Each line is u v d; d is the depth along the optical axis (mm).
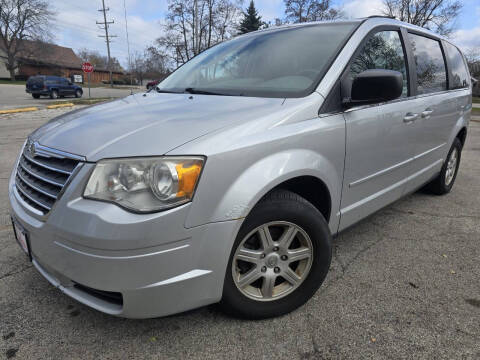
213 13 36438
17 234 2010
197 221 1572
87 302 1676
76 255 1559
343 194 2285
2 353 1766
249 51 2777
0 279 2387
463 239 3076
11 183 2186
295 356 1770
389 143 2611
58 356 1756
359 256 2762
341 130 2121
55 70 64438
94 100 21594
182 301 1645
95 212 1506
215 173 1593
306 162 1900
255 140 1724
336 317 2049
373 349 1815
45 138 1955
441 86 3553
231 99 2160
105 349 1801
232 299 1866
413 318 2045
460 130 4090
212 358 1756
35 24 52281
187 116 1888
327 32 2553
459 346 1836
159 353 1781
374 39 2559
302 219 1933
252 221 1787
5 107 17312
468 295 2273
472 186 4691
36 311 2072
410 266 2619
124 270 1512
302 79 2215
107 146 1626
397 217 3561
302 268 2074
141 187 1518
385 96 2023
